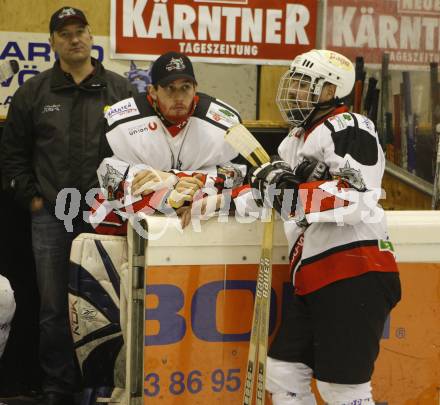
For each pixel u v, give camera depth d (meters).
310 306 7.61
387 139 12.20
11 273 11.52
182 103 8.36
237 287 8.08
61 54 10.12
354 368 7.37
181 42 11.41
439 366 8.46
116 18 11.18
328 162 7.36
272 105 11.84
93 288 8.89
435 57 12.16
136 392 8.30
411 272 8.30
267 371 7.98
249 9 11.52
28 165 10.50
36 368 11.60
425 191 12.37
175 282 7.94
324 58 7.72
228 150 8.80
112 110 8.80
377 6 11.87
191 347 8.06
